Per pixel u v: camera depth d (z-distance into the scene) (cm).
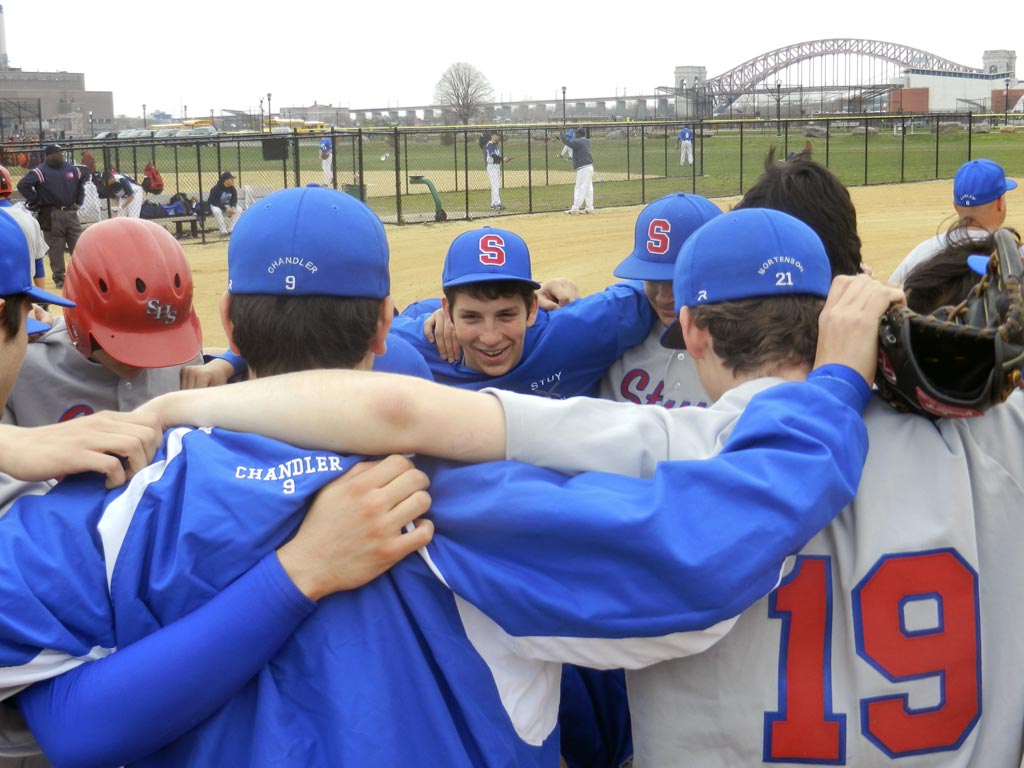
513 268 350
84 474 171
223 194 2120
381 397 164
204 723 159
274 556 157
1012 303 145
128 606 155
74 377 304
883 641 166
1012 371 146
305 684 158
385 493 157
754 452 159
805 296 181
